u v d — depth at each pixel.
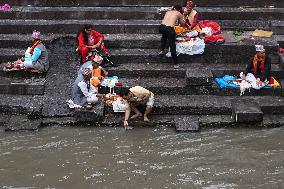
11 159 12.59
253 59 14.92
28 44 16.52
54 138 13.46
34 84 14.95
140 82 15.13
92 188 11.53
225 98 14.80
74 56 16.16
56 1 18.03
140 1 18.08
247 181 11.73
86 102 14.28
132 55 15.89
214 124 14.01
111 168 12.27
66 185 11.65
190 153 12.85
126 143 13.29
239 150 12.96
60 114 14.18
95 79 14.61
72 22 17.22
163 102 14.48
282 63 15.43
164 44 15.77
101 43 15.77
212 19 17.55
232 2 17.95
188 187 11.55
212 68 15.57
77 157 12.69
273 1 18.00
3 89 14.97
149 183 11.70
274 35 17.00
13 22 17.22
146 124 14.01
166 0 18.09
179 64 15.89
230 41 16.12
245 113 13.80
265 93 14.88
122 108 14.20
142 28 17.03
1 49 16.42
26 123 13.92
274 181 11.71
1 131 13.77
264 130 13.88
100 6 18.06
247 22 17.41
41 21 17.39
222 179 11.84
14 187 11.59
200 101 14.59
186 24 16.19
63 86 15.12
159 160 12.58
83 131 13.81
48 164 12.42
